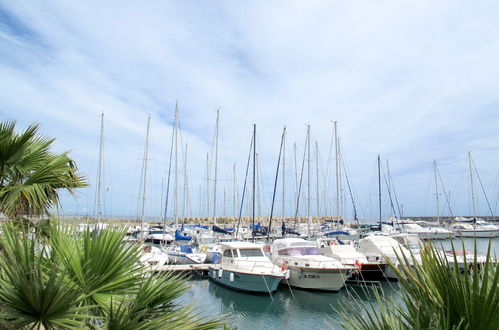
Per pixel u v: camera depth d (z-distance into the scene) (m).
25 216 5.52
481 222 56.72
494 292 2.83
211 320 4.41
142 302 4.06
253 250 21.45
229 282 20.72
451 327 2.99
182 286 4.54
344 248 23.50
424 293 3.25
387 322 3.57
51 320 3.34
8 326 3.14
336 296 19.50
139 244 4.56
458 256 17.11
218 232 36.69
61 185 5.91
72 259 4.09
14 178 5.66
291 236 37.44
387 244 23.70
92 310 3.92
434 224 60.47
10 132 5.51
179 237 32.09
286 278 20.34
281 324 15.32
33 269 3.46
